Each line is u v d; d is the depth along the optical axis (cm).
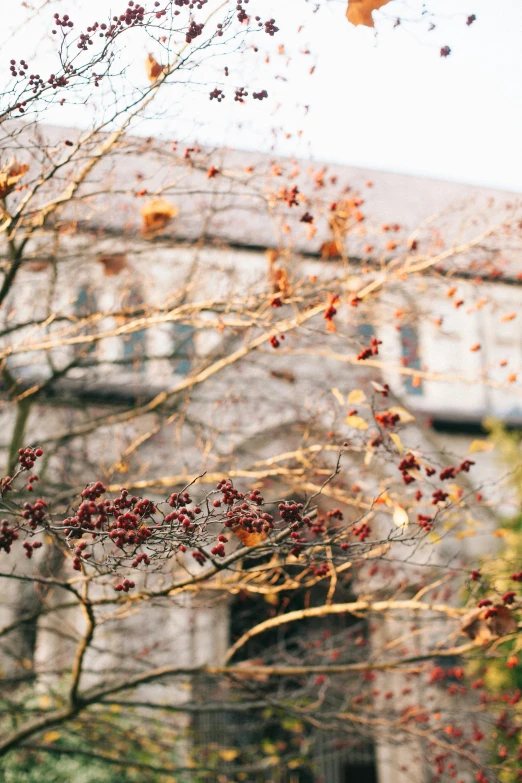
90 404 816
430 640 673
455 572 568
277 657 640
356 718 532
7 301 709
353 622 836
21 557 834
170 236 646
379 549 462
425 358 1309
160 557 299
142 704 532
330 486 545
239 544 360
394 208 1391
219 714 893
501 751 543
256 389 813
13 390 670
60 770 756
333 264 582
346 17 366
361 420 425
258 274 697
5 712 611
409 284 588
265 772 851
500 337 1369
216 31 366
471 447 400
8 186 385
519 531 939
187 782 777
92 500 280
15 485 633
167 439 843
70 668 644
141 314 653
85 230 615
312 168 552
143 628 761
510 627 396
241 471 545
